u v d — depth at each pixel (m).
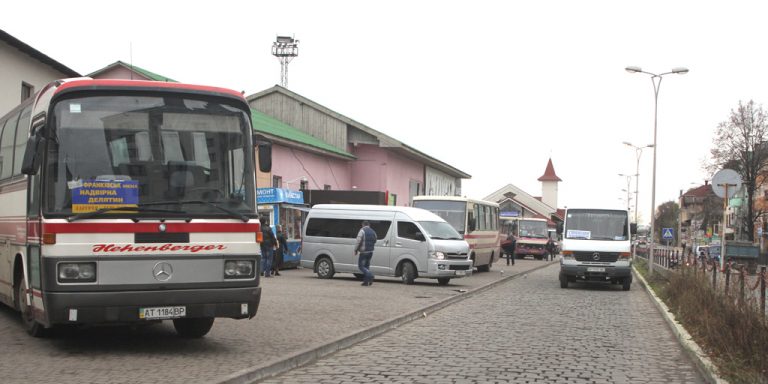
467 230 31.88
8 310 14.64
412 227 24.66
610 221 26.25
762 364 8.89
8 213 11.90
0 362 8.86
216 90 10.03
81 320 9.03
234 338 11.28
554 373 9.24
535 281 30.23
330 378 8.78
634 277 36.81
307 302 17.09
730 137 70.19
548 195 129.75
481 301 20.05
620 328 14.39
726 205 18.31
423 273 24.27
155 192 9.45
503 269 39.31
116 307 9.13
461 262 24.59
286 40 53.72
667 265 33.50
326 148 41.22
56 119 9.31
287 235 31.02
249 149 10.09
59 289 8.96
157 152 9.56
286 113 47.22
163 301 9.32
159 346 10.35
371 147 47.25
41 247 9.13
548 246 58.19
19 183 11.04
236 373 8.22
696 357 10.12
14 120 12.10
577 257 25.62
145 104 9.63
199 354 9.73
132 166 9.43
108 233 9.17
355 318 14.20
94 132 9.39
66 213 9.10
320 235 26.14
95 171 9.28
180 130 9.72
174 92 9.78
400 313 15.30
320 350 10.48
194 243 9.52
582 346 11.75
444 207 32.16
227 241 9.71
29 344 10.29
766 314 10.71
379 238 25.03
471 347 11.45
